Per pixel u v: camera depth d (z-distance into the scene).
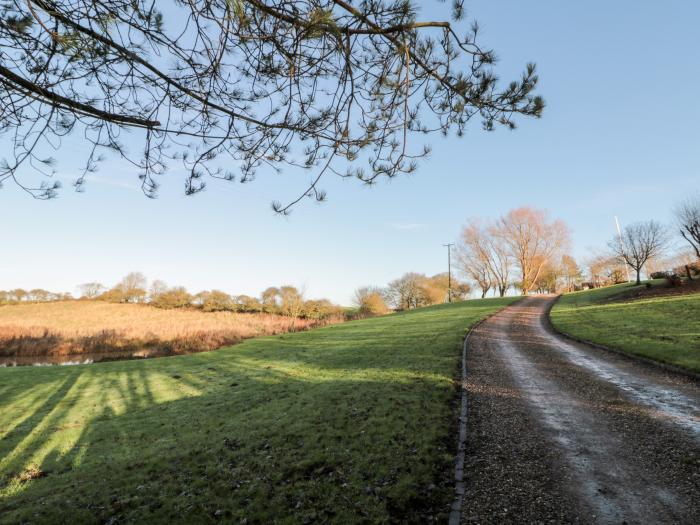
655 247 39.78
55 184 3.91
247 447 7.97
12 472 8.51
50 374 20.92
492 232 69.69
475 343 19.17
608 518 4.60
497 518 4.69
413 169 4.56
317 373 15.91
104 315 57.62
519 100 4.46
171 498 6.12
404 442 7.15
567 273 79.00
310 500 5.50
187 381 17.83
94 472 7.88
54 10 3.16
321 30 3.46
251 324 47.75
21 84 3.47
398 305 73.69
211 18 3.29
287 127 4.37
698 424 7.36
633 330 18.28
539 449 6.65
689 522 4.45
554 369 13.07
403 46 3.95
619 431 7.31
